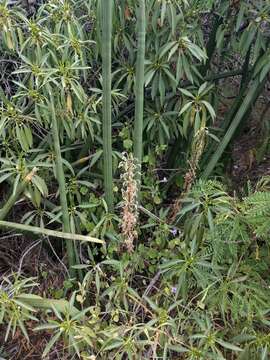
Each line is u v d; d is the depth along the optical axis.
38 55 0.73
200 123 0.82
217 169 0.98
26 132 0.74
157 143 0.88
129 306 0.76
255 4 0.76
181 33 0.76
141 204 0.85
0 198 0.90
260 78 0.79
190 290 0.76
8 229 0.87
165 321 0.69
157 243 0.78
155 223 0.80
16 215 0.88
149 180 0.85
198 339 0.71
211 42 0.86
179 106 0.82
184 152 0.92
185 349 0.67
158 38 0.77
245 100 0.82
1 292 0.67
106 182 0.76
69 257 0.78
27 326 0.79
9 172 0.76
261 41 0.78
